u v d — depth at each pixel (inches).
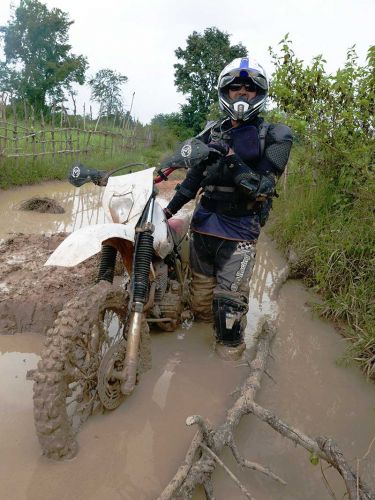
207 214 140.8
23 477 90.0
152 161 688.4
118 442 101.3
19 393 114.6
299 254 213.8
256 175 122.4
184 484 83.4
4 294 150.2
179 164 116.9
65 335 94.4
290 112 236.4
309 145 242.5
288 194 293.0
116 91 1908.2
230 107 129.2
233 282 138.3
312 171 255.1
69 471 92.4
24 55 1509.6
